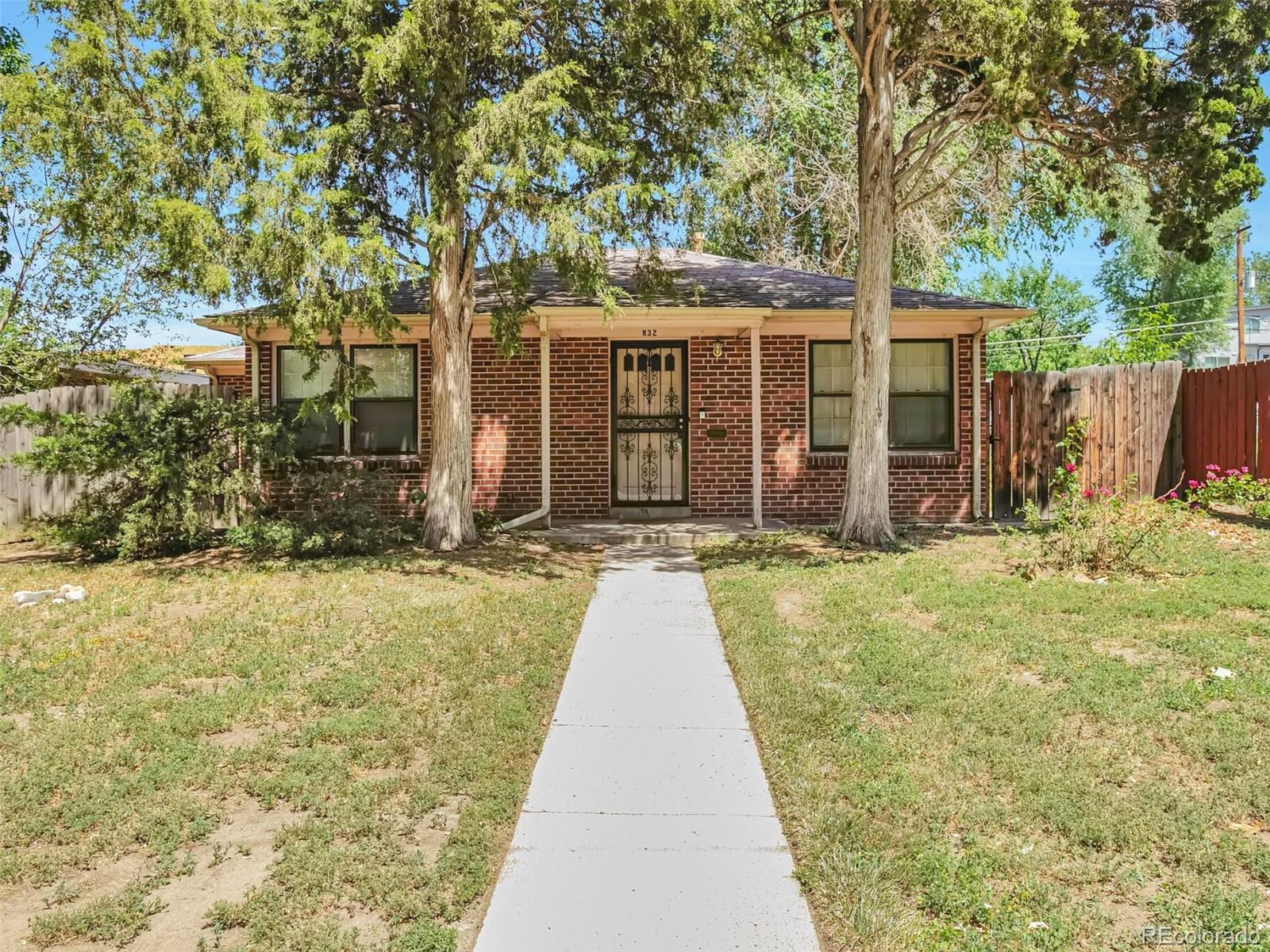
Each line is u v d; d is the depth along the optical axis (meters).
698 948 2.96
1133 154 11.02
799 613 7.19
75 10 8.37
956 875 3.30
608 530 11.54
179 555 10.29
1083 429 10.41
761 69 11.10
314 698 5.14
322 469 12.17
